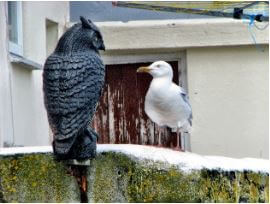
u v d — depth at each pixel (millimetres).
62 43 7441
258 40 13930
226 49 14156
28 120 11922
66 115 7184
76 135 7184
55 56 7395
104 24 14023
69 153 7414
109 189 7828
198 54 14180
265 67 14109
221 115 14094
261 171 8258
